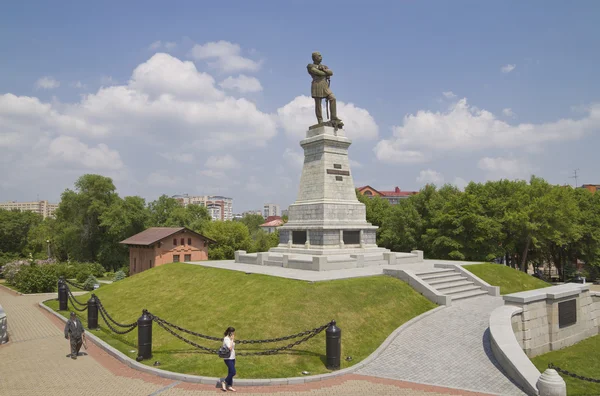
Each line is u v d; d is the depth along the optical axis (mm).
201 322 19766
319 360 15578
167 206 87500
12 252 84625
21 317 27203
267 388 13398
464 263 33125
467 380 13906
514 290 28703
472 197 47500
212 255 63312
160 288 27594
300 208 34562
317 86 35125
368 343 17328
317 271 26656
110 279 57906
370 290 21922
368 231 34812
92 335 20172
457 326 19125
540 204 47062
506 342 15219
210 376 14211
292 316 18531
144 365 15336
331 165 33844
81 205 73312
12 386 13555
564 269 58094
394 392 13000
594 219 54156
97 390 13188
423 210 57656
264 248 69812
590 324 22094
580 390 14641
